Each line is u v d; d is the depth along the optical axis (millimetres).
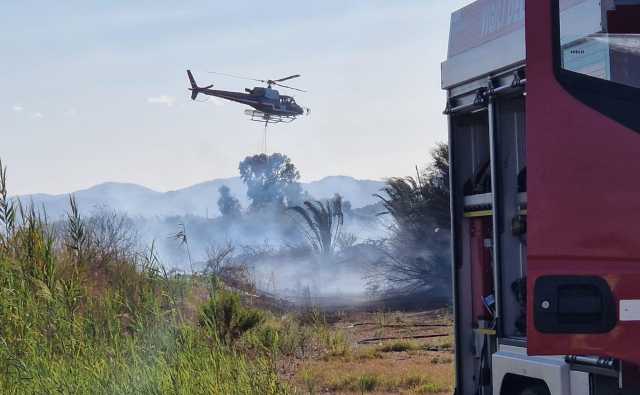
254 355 28531
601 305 11375
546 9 11984
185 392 19141
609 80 11695
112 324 21875
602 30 11898
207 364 20984
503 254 16438
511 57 16078
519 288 16359
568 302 11508
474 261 18203
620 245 11336
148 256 23844
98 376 19453
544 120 11906
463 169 18469
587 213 11531
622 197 11375
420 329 47719
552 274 11625
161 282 23672
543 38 12000
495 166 16547
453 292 18500
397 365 32844
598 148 11570
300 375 29062
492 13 16938
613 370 13242
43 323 21453
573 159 11680
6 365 19828
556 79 11859
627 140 11438
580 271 11500
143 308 22406
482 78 17188
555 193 11711
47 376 19562
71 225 25031
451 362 33719
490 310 17531
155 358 20484
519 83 15859
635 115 11484
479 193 18000
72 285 22250
